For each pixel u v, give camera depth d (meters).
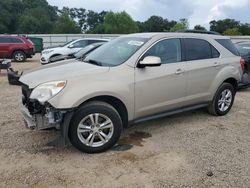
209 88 6.01
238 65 6.52
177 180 3.88
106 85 4.51
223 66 6.20
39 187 3.71
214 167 4.21
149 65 4.79
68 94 4.25
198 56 5.82
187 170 4.12
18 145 4.80
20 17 88.06
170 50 5.39
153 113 5.20
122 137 5.21
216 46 6.20
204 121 6.12
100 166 4.20
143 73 4.92
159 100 5.19
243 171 4.12
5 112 6.52
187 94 5.62
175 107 5.50
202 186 3.76
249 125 5.96
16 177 3.91
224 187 3.75
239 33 73.69
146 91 4.96
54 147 4.73
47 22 88.62
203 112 6.71
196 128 5.70
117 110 4.83
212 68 5.97
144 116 5.12
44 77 4.51
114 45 5.55
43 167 4.16
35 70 5.07
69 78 4.37
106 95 4.52
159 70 5.12
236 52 6.66
